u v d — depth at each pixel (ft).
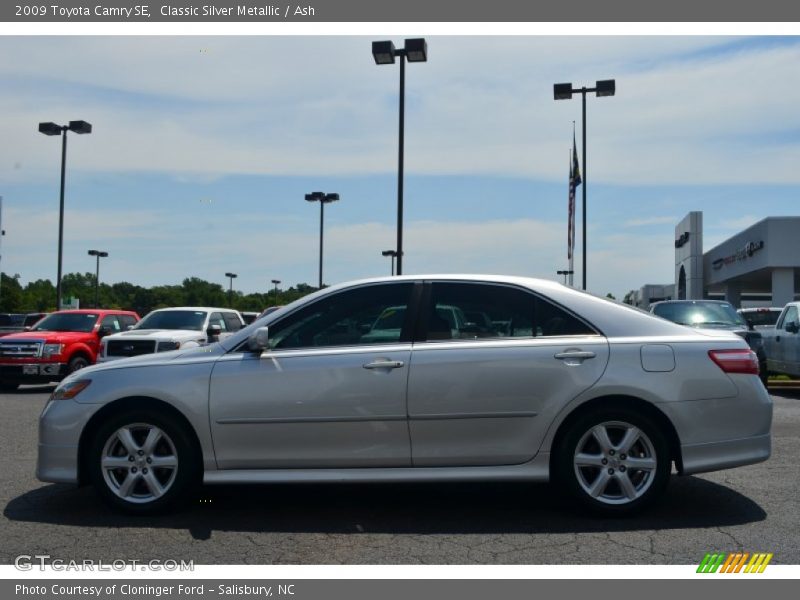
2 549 16.88
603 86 78.02
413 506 20.16
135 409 18.99
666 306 50.29
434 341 18.97
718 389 18.40
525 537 17.40
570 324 18.98
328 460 18.62
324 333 19.38
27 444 29.58
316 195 114.32
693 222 168.04
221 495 21.30
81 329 58.34
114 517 19.13
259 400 18.62
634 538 17.20
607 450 18.33
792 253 115.65
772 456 26.03
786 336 48.85
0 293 210.59
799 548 16.51
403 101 62.75
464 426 18.40
